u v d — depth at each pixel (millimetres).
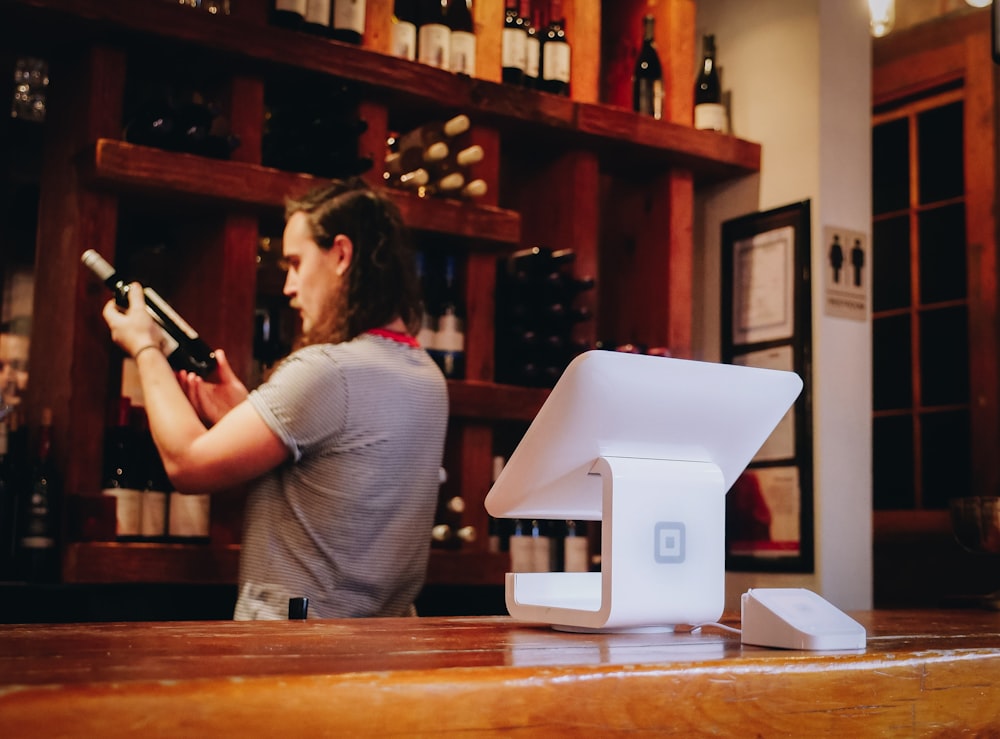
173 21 2521
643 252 3467
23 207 2828
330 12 2855
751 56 3508
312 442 1956
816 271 3234
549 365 3131
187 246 2816
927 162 4266
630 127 3205
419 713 834
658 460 1321
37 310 2668
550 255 3062
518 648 1102
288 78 2777
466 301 3004
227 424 1960
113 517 2408
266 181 2609
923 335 4234
